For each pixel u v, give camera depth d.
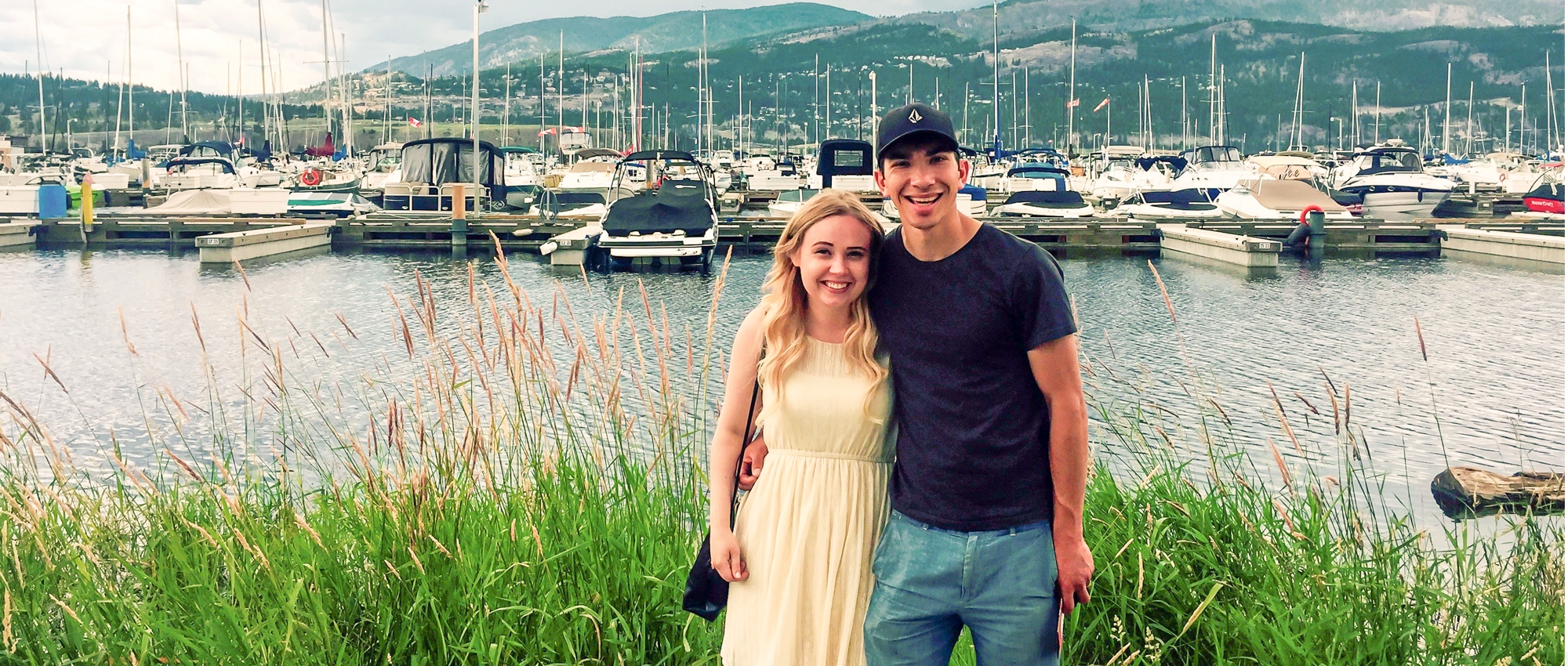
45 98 95.88
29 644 3.16
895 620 2.53
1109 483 4.35
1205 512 3.98
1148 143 107.69
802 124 184.12
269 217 31.42
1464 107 158.12
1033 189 39.47
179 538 3.61
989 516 2.44
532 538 3.53
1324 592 3.41
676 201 23.67
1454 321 15.24
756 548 2.66
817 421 2.57
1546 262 23.78
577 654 3.14
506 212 34.59
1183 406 9.29
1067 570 2.48
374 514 3.70
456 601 3.26
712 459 2.73
